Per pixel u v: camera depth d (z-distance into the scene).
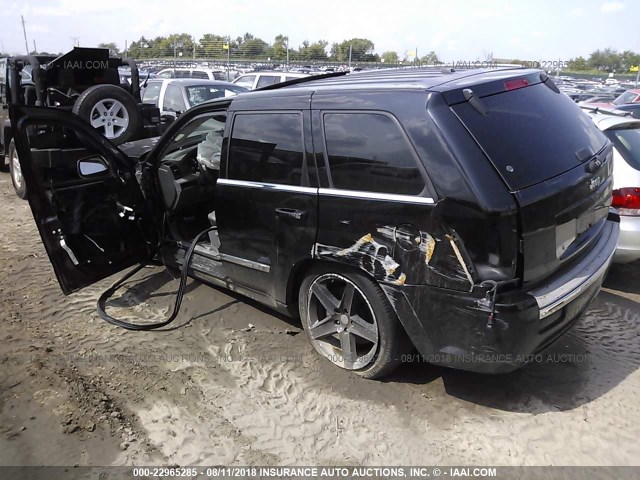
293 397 3.25
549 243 2.79
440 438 2.91
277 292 3.62
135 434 2.94
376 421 3.04
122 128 7.21
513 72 3.41
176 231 4.71
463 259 2.66
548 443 2.86
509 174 2.68
